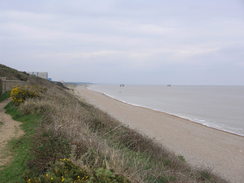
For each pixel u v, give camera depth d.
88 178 3.71
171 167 7.42
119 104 37.62
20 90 12.45
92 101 36.62
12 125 8.33
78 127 7.15
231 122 26.80
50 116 8.47
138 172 5.01
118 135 8.77
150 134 16.89
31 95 12.46
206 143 15.95
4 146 5.90
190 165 9.73
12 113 10.52
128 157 6.07
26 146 5.74
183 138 16.80
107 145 6.02
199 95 86.69
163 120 24.09
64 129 6.23
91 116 10.52
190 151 13.69
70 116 8.91
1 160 4.99
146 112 29.69
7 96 15.99
